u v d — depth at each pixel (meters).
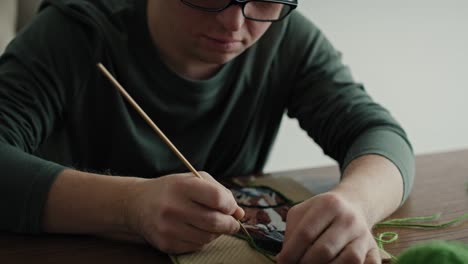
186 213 0.55
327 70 1.01
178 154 0.62
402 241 0.64
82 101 0.89
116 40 0.88
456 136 2.03
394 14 1.78
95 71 0.88
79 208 0.59
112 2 0.93
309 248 0.54
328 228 0.55
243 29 0.76
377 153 0.77
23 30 0.88
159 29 0.85
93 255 0.56
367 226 0.59
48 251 0.56
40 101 0.79
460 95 1.98
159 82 0.90
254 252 0.59
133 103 0.62
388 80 1.86
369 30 1.77
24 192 0.60
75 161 0.94
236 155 1.05
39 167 0.63
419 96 1.92
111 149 0.95
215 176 1.05
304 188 0.81
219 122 0.98
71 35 0.86
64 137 0.91
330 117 0.93
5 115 0.72
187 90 0.91
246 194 0.77
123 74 0.89
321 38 1.08
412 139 1.97
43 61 0.82
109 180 0.62
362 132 0.87
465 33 1.90
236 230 0.58
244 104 1.01
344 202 0.57
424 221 0.70
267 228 0.65
